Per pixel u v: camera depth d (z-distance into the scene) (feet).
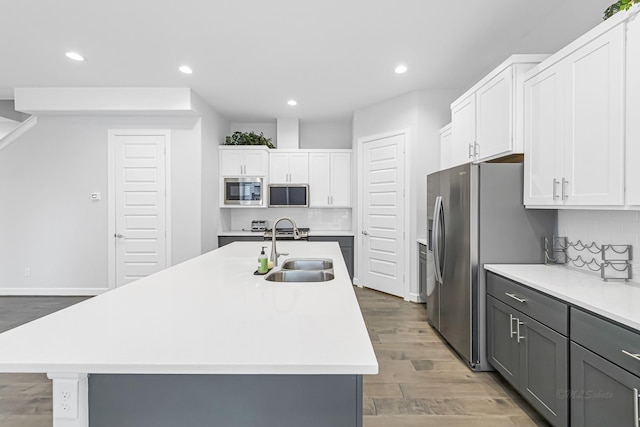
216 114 17.11
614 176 5.37
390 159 15.25
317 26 9.17
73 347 3.29
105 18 8.73
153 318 4.14
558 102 6.70
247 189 17.37
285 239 16.92
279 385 3.40
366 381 7.93
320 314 4.31
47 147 14.87
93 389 3.35
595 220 7.02
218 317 4.18
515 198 8.24
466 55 10.96
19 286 15.11
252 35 9.63
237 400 3.39
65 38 9.77
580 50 6.07
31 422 6.52
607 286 6.01
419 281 14.24
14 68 11.91
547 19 8.80
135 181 14.97
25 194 14.98
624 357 4.33
